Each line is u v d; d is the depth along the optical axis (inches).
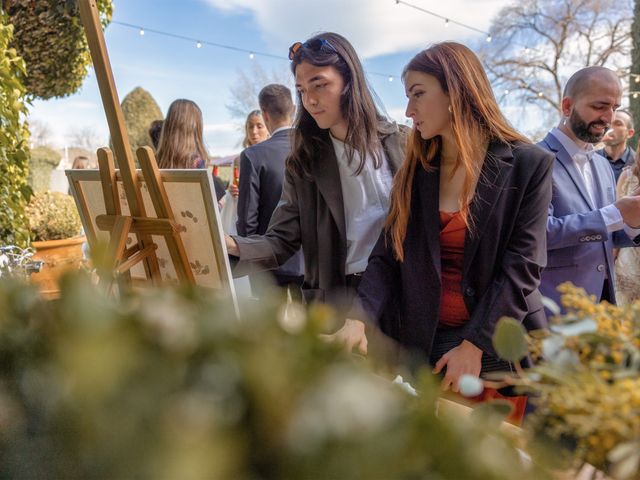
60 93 210.4
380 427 13.2
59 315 14.5
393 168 70.0
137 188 58.9
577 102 75.4
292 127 70.7
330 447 12.8
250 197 102.0
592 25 579.8
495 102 58.2
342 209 68.6
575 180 76.6
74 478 12.7
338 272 69.9
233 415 12.9
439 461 13.9
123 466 12.2
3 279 17.9
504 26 599.2
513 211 56.3
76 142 1025.5
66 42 194.9
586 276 73.0
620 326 24.9
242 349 13.8
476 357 53.6
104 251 19.5
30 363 14.2
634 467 18.8
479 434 15.1
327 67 64.0
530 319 55.8
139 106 590.9
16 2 179.3
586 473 24.4
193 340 13.9
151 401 12.7
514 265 55.4
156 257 62.9
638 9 300.4
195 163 106.3
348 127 66.2
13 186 109.7
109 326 13.7
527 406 59.1
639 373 21.5
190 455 12.0
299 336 14.6
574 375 22.0
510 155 56.6
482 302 55.4
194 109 106.2
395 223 61.3
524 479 15.7
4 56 106.1
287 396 13.1
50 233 170.9
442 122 57.4
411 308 59.8
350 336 51.8
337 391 13.4
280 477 12.8
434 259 58.2
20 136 114.7
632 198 68.2
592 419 19.7
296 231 72.6
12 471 13.4
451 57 56.2
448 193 59.6
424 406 14.8
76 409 12.8
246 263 69.5
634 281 87.7
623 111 147.3
